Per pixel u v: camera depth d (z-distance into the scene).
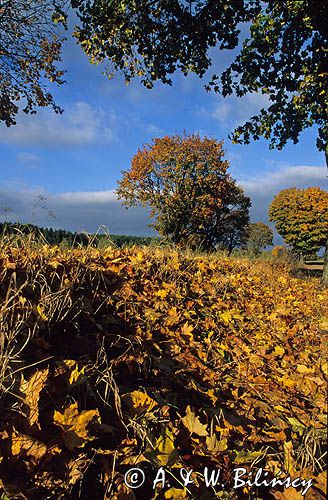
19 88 14.47
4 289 2.32
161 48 9.77
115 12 8.55
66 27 9.34
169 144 29.52
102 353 2.27
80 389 1.79
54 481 1.32
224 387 2.72
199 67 10.23
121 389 2.02
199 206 29.98
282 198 50.53
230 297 5.04
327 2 7.84
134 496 1.42
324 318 5.16
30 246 3.22
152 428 1.77
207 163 30.02
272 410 2.56
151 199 30.27
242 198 33.91
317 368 3.44
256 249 14.92
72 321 2.44
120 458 1.55
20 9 12.50
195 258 5.98
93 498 1.41
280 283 7.27
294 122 10.38
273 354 3.71
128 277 3.79
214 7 8.98
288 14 8.85
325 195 48.69
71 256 3.24
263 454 1.93
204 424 2.04
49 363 1.90
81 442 1.46
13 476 1.28
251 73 9.96
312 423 2.46
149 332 2.87
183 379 2.51
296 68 9.73
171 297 3.96
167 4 9.05
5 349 1.76
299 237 48.81
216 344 3.47
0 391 1.54
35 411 1.49
